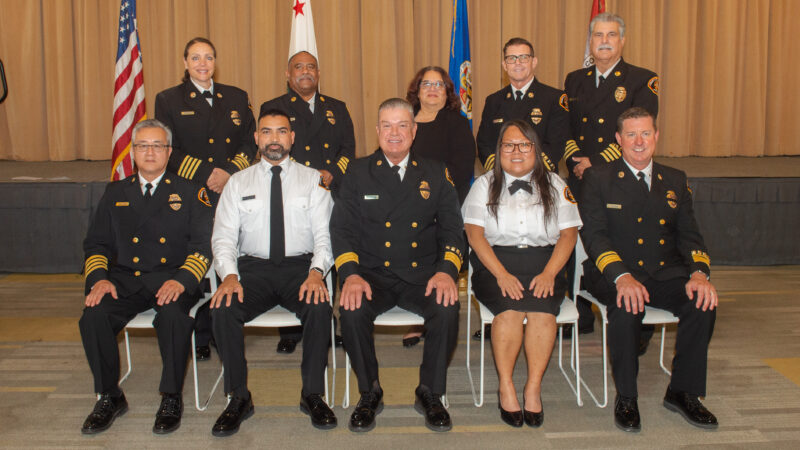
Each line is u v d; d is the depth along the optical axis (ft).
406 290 9.10
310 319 8.52
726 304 13.60
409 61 23.08
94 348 8.45
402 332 12.38
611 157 10.76
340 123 12.20
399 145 8.98
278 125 9.26
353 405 9.14
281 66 22.99
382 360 10.88
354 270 8.86
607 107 11.34
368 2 22.58
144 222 9.29
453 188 9.46
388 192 9.20
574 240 9.11
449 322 8.48
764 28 23.73
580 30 23.41
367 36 22.77
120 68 15.14
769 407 8.98
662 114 24.13
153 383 9.91
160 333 8.50
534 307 8.50
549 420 8.66
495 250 9.38
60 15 22.16
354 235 9.27
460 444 8.03
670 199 9.29
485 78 23.39
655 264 9.27
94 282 8.89
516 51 11.10
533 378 8.57
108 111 22.85
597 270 9.43
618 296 8.50
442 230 9.33
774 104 24.23
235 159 11.33
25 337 11.86
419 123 11.28
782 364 10.49
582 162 11.07
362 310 8.52
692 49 23.67
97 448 7.94
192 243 9.29
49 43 22.40
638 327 8.46
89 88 22.44
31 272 15.81
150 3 22.59
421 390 8.84
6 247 15.71
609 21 11.23
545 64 23.48
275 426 8.53
